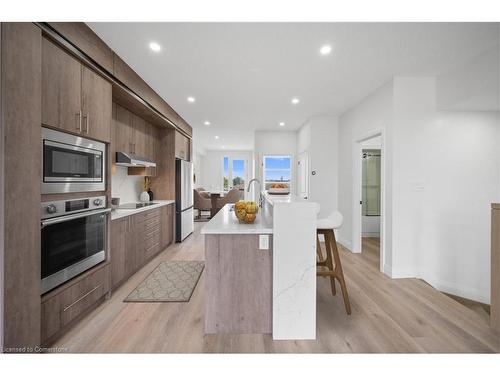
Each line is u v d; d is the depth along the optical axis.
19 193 1.43
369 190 5.78
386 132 3.24
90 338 1.83
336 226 2.17
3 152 1.34
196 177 9.88
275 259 1.85
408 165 3.08
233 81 3.21
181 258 3.79
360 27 2.09
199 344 1.79
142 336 1.86
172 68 2.85
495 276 2.01
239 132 6.56
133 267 3.01
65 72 1.83
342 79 3.15
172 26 2.08
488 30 2.13
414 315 2.20
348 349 1.74
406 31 2.14
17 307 1.43
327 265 2.63
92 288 2.15
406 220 3.10
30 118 1.49
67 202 1.85
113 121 3.13
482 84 2.54
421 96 3.07
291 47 2.41
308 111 4.59
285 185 2.98
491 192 3.13
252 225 2.03
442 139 3.10
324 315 2.19
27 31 1.46
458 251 3.14
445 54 2.53
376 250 4.41
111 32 2.16
